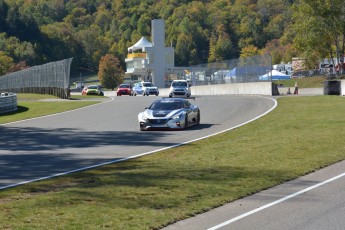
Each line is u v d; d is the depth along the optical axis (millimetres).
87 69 193250
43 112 41562
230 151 19641
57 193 13133
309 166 16469
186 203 12062
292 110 34531
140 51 126750
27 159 19703
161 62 119562
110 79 146625
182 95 56312
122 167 17141
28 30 181125
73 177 15625
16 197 12992
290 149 19594
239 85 64875
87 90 74875
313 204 11977
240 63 66000
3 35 170500
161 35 119750
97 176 15508
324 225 10273
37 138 26391
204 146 21438
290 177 14969
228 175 15164
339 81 52219
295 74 106438
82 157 19859
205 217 11141
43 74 69250
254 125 27797
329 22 87000
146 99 54375
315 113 31781
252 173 15461
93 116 37000
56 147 22922
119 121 33125
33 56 170125
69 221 10562
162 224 10453
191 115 28969
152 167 16781
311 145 20422
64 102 50938
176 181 14352
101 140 24781
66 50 187125
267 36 198375
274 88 56344
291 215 11086
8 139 26375
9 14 180375
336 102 38906
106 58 148250
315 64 110750
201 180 14484
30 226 10219
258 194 13156
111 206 11750
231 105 41719
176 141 23516
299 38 91438
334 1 86250
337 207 11617
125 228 10117
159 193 12969
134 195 12781
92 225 10289
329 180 14633
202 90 78250
